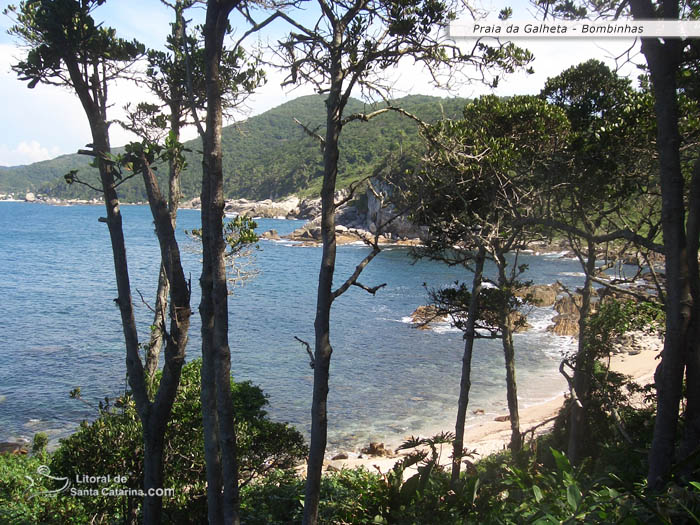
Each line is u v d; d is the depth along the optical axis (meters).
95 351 37.03
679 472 6.05
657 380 7.23
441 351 38.56
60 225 166.38
